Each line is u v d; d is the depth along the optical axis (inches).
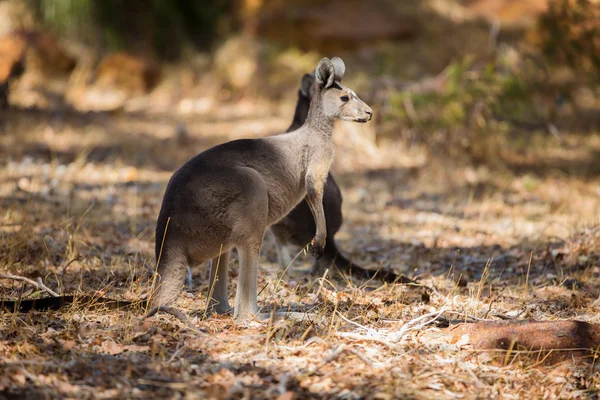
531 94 1039.0
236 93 1446.9
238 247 414.3
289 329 407.2
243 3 1641.2
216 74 1509.6
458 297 505.7
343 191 903.1
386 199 864.3
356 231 730.8
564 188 902.4
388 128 1075.9
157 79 1518.2
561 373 380.2
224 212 406.0
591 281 559.5
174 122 1257.4
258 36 1541.6
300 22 1509.6
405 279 539.8
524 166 1010.1
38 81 1397.6
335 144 1055.0
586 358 393.4
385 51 1435.8
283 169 435.8
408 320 444.1
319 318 435.5
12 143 1007.0
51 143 1035.3
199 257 413.4
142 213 732.0
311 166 445.7
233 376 347.3
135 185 853.8
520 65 1041.5
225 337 397.4
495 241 686.5
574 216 775.1
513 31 1457.9
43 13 1571.1
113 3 1630.2
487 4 1546.5
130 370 343.9
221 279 447.2
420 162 1017.5
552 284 554.6
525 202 850.8
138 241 629.0
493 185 920.3
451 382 358.0
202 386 335.3
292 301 488.7
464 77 1048.2
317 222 445.1
